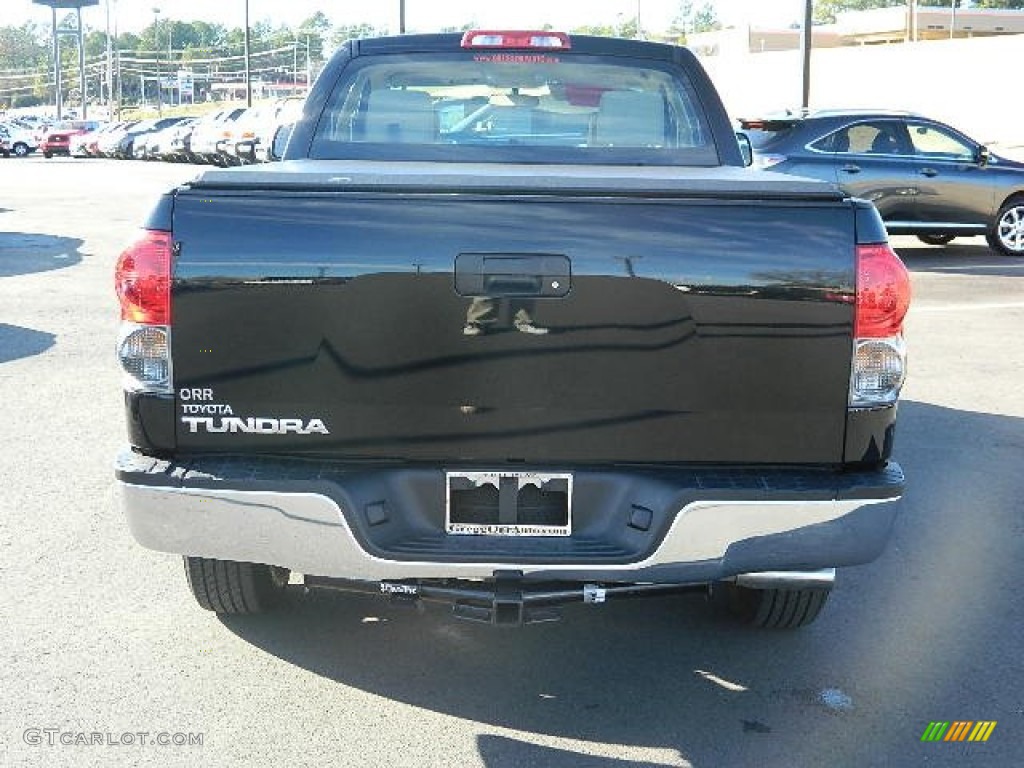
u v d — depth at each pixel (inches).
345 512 126.7
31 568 190.2
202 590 162.4
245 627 169.3
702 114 186.1
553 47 187.3
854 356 128.2
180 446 130.6
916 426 287.0
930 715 146.7
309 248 126.3
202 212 127.1
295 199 127.0
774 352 127.6
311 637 166.6
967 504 229.9
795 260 126.7
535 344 127.0
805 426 129.4
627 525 129.3
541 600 131.3
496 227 125.8
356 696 149.9
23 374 327.9
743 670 158.9
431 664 159.3
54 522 211.6
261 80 5620.1
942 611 179.3
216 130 1486.2
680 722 144.3
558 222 125.8
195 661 158.6
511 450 129.3
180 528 129.0
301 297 126.8
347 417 129.1
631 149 183.0
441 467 129.8
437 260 126.0
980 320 424.8
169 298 127.3
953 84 1678.2
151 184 1216.2
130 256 127.7
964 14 2758.4
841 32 2893.7
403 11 1280.8
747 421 129.0
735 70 2251.5
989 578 192.7
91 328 396.5
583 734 141.0
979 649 166.1
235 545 129.0
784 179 133.6
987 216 593.9
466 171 141.4
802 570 131.3
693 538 127.5
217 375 128.6
